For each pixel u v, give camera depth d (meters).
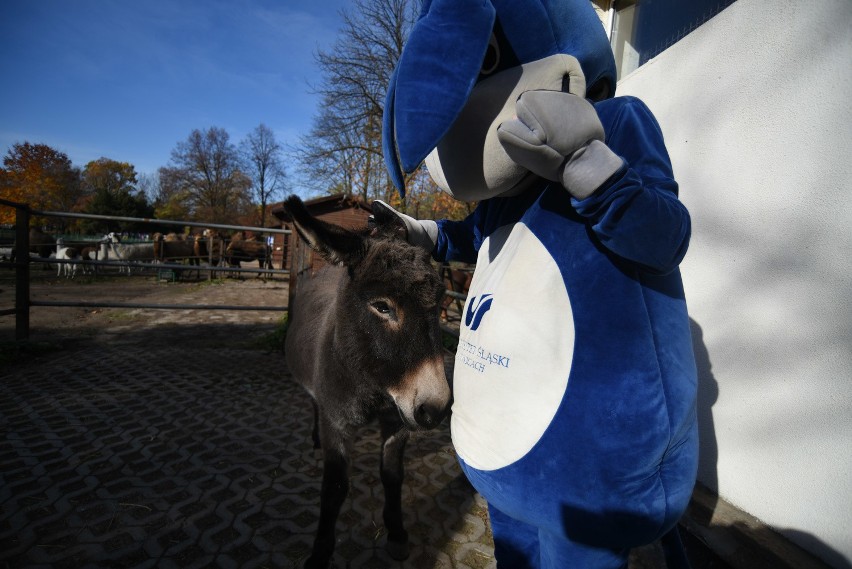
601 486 1.07
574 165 0.95
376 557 2.17
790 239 1.85
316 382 2.22
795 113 1.83
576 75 1.17
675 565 1.42
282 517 2.43
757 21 2.02
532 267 1.17
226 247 18.08
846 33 1.64
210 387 4.39
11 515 2.35
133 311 8.65
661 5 3.48
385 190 15.97
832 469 1.67
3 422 3.41
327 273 3.37
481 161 1.18
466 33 1.04
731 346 2.13
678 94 2.54
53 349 5.53
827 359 1.69
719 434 2.20
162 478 2.75
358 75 17.31
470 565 2.13
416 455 3.21
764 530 1.91
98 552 2.12
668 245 0.98
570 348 1.10
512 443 1.16
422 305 1.62
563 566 1.19
